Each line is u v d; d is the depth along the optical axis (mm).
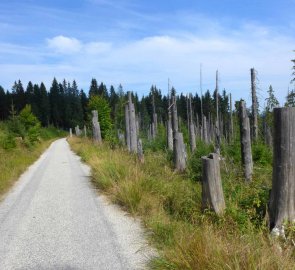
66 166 16938
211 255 4379
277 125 5273
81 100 115062
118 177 10047
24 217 7699
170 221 6559
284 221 5266
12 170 14086
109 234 6363
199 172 12055
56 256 5453
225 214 6266
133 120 17797
